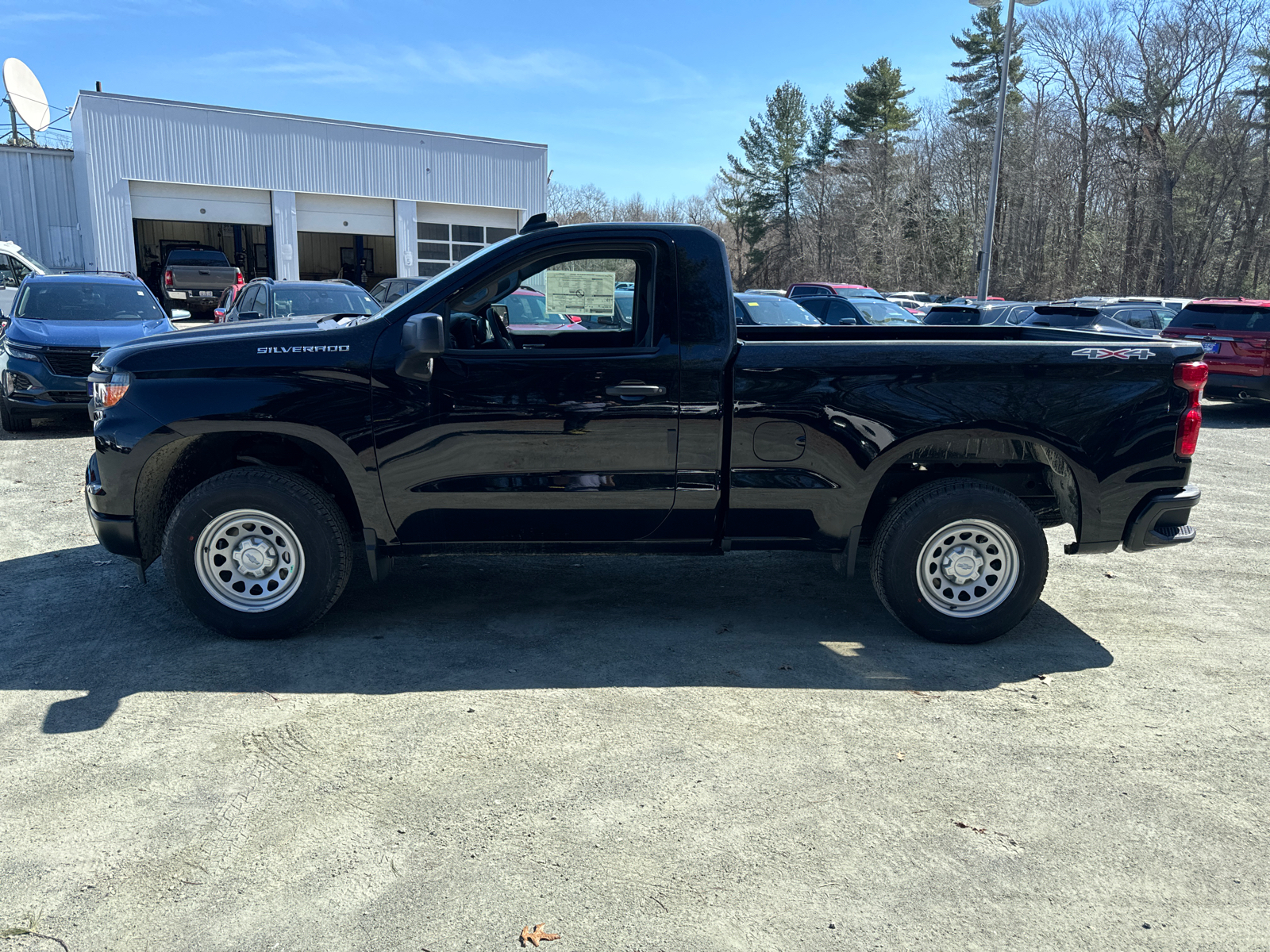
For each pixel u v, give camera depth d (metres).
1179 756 3.43
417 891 2.56
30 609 4.75
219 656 4.18
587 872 2.66
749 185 70.56
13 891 2.54
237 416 4.09
